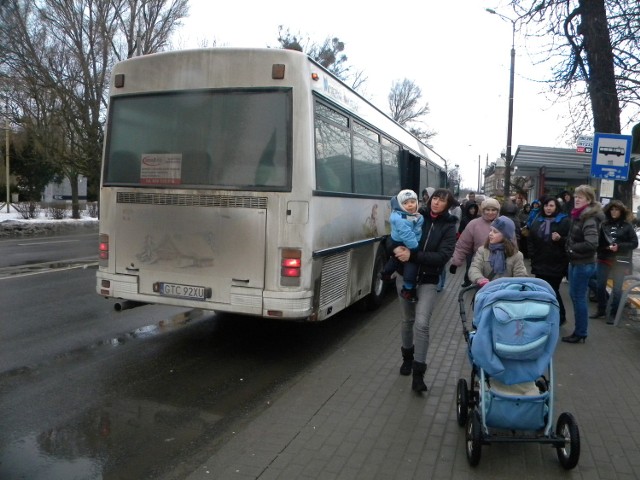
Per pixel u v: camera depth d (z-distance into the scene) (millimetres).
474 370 4348
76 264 13406
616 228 8148
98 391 5258
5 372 5707
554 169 19688
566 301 9867
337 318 8516
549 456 4020
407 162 11281
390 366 6090
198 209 6043
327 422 4566
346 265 7145
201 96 6094
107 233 6508
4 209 37719
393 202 5191
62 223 26516
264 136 5891
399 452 4047
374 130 8578
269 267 5828
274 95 5883
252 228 5863
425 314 5156
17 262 13773
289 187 5789
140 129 6355
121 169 6445
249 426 4484
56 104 29422
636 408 4910
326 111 6438
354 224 7457
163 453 4035
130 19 29297
